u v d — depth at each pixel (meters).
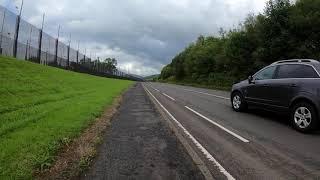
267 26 34.72
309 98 9.96
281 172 6.57
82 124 10.98
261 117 13.05
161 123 12.02
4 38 33.69
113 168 6.63
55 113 12.88
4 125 9.95
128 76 144.75
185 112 15.15
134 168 6.66
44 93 19.92
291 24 32.16
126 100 21.86
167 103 19.72
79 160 7.05
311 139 9.30
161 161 7.15
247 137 9.56
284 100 11.01
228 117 13.12
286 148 8.34
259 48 35.62
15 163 6.46
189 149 8.11
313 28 30.80
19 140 8.24
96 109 14.99
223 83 51.47
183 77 104.19
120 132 10.23
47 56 48.16
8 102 14.70
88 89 28.70
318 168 6.82
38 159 6.76
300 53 31.17
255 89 12.78
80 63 69.00
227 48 47.50
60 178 6.03
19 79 22.52
